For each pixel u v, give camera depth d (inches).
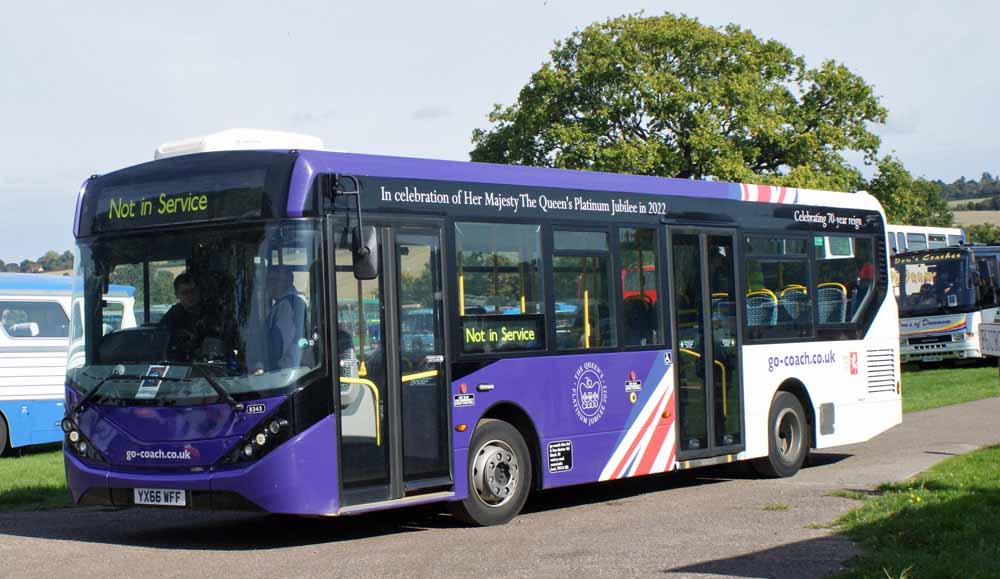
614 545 389.4
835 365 642.2
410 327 429.7
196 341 398.0
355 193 399.5
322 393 394.0
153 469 398.3
